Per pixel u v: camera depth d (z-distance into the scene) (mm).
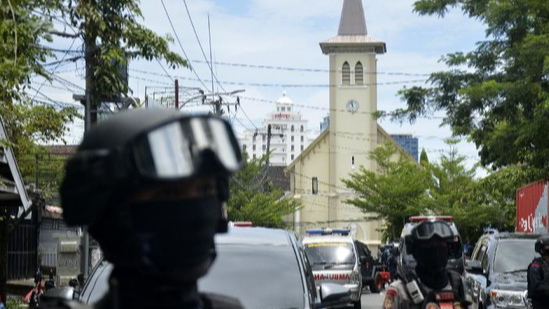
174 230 1959
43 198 23422
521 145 19766
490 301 14148
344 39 83750
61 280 23188
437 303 5781
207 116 2025
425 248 5770
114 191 1929
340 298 7445
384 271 36688
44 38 10648
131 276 1982
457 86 21438
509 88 19078
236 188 54438
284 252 7645
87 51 14031
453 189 58438
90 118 15500
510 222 48125
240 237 7754
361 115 83312
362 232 82188
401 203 61312
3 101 11773
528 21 19281
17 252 29922
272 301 7105
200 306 2051
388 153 65125
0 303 11781
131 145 1911
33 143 19672
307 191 84062
